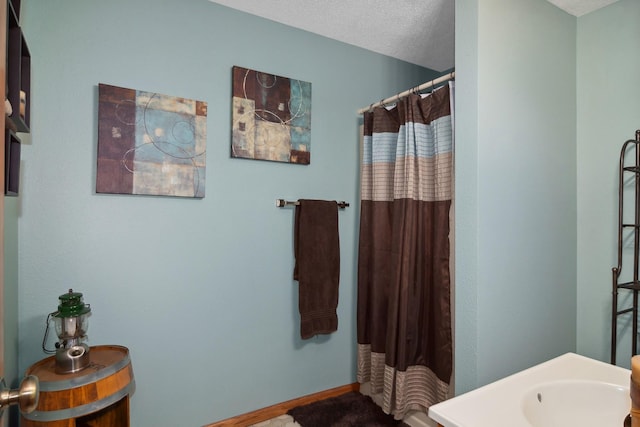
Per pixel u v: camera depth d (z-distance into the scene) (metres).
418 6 2.03
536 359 1.72
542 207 1.75
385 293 2.23
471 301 1.52
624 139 1.76
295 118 2.25
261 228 2.16
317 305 2.23
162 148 1.86
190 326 1.95
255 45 2.13
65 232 1.67
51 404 1.29
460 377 1.57
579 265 1.93
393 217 2.14
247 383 2.12
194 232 1.96
